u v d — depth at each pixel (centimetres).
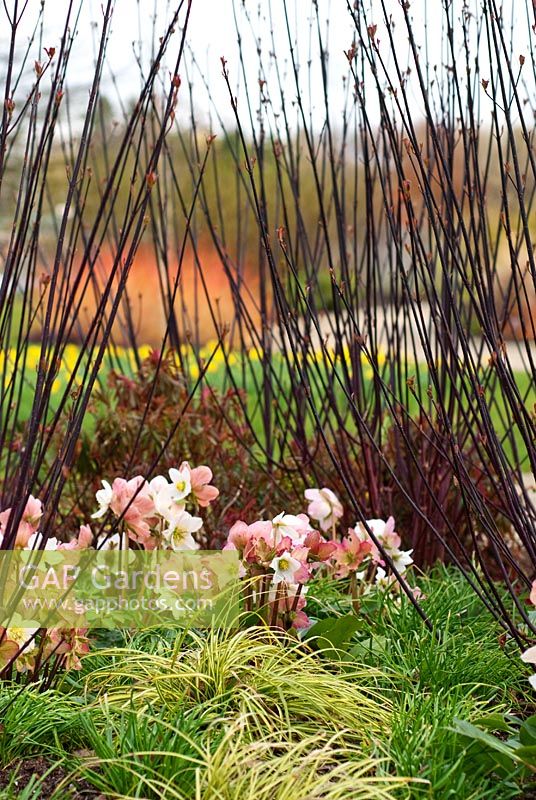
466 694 256
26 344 322
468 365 265
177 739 212
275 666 257
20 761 217
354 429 501
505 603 351
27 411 633
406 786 194
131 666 258
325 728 238
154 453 405
